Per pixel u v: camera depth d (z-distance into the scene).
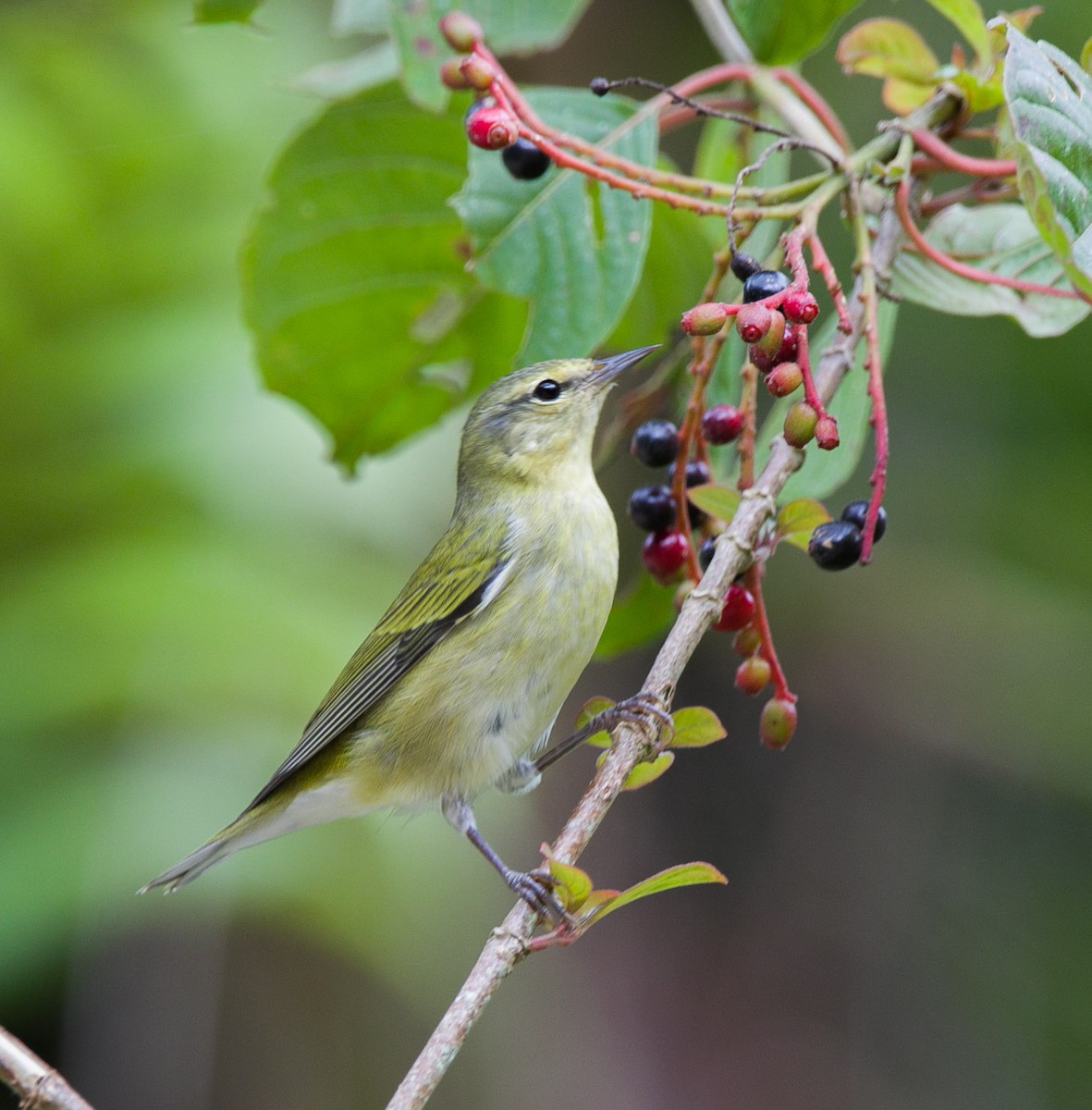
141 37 11.85
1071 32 10.52
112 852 9.69
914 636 12.71
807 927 13.30
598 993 13.03
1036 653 12.46
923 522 12.33
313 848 10.26
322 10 12.39
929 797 13.16
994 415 12.12
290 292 7.48
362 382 7.85
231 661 10.28
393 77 6.96
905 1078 12.54
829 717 13.45
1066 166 4.64
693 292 7.48
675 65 13.48
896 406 12.27
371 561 11.17
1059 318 6.06
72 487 11.18
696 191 5.66
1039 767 12.71
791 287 4.66
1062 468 12.00
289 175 7.18
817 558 5.16
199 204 12.09
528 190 6.46
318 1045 11.36
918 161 6.14
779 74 6.90
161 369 11.34
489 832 11.16
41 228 11.77
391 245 7.41
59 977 10.15
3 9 11.69
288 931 11.32
